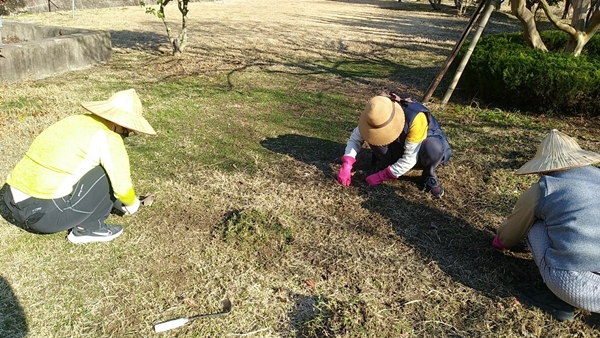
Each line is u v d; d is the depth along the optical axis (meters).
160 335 2.59
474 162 4.77
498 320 2.75
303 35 11.98
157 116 5.70
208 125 5.50
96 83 6.94
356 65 8.77
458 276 3.12
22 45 6.82
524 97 6.22
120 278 2.99
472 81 6.75
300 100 6.52
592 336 2.65
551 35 8.73
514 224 3.05
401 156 4.05
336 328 2.62
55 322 2.64
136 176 4.23
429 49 10.60
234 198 3.95
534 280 3.10
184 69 7.93
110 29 11.71
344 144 5.11
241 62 8.59
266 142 5.08
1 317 2.64
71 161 3.02
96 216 3.27
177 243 3.36
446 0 27.83
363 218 3.74
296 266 3.17
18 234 3.35
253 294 2.90
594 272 2.55
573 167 2.76
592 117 6.10
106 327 2.62
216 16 15.70
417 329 2.68
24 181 3.01
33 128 5.11
